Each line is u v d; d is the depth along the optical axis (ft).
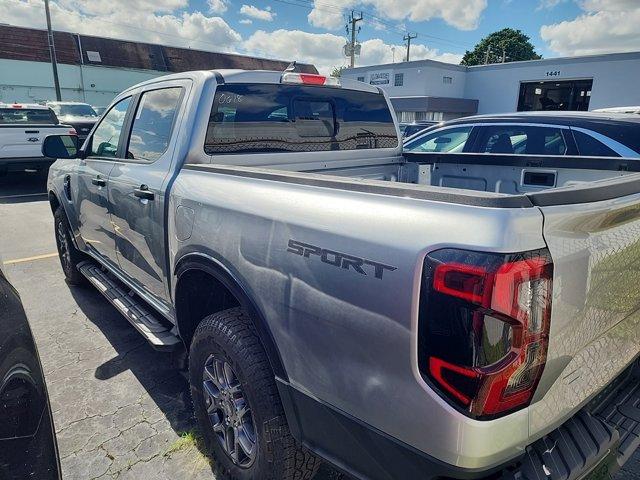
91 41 142.82
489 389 3.91
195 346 7.24
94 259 13.32
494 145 18.80
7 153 32.65
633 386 6.32
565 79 90.02
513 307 3.85
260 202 5.99
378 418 4.59
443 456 4.14
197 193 7.16
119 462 7.81
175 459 7.89
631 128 15.79
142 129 9.66
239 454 6.95
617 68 82.84
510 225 3.84
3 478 4.23
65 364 10.79
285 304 5.44
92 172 11.37
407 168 12.21
